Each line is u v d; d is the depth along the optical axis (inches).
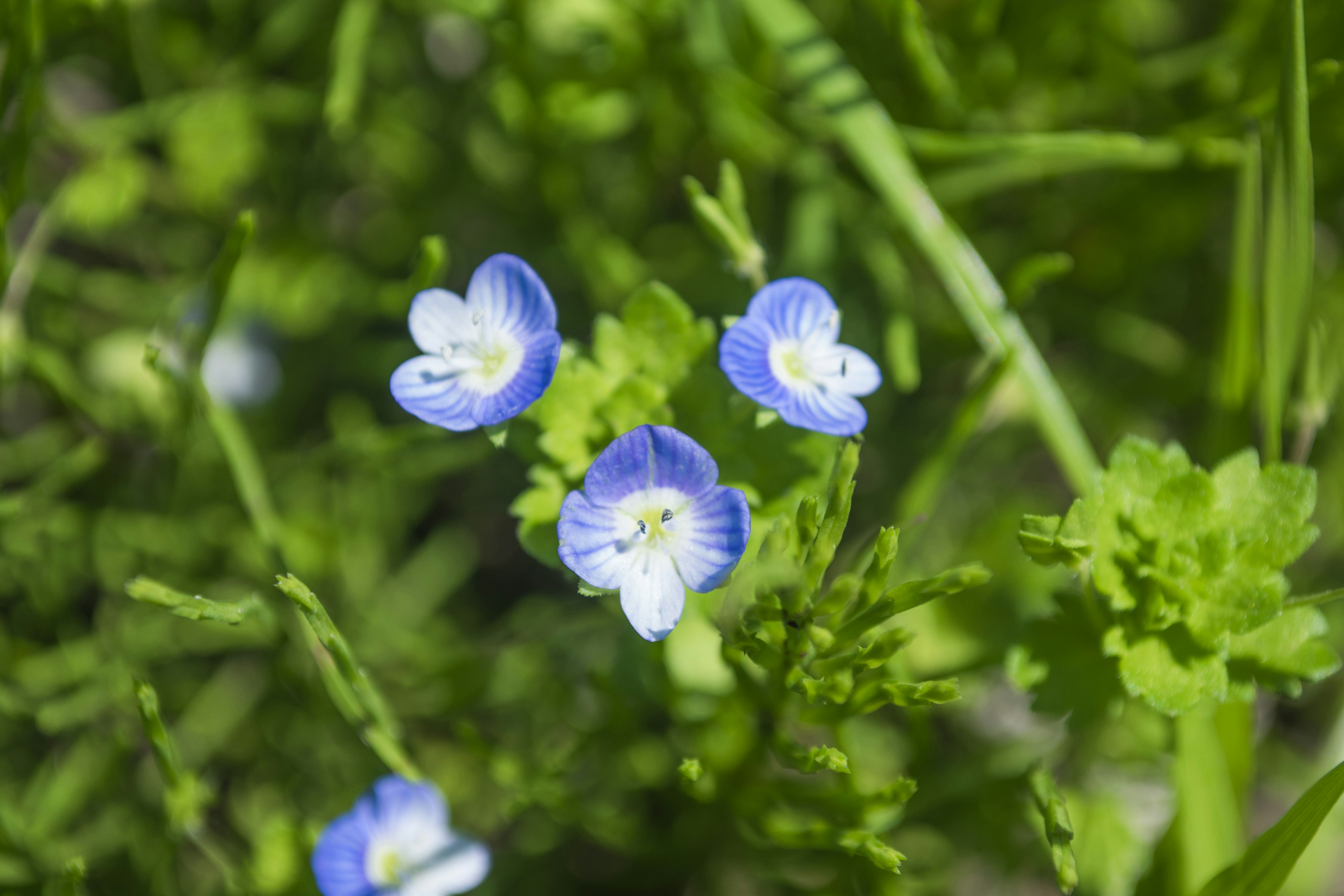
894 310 6.9
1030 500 7.1
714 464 5.3
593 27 6.8
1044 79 7.1
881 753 6.7
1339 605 7.0
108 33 6.8
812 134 6.9
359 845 5.7
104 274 7.3
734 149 7.2
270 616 5.8
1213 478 5.5
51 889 6.1
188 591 6.9
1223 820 5.9
